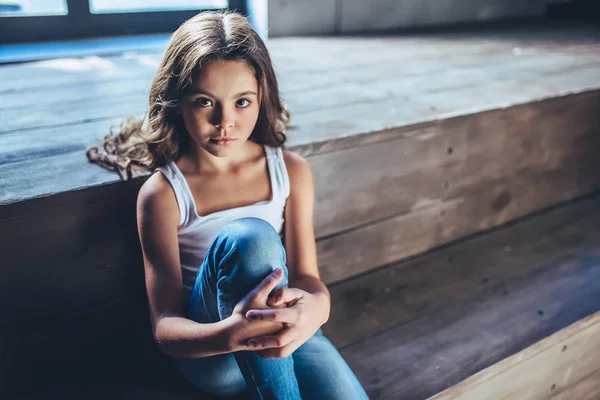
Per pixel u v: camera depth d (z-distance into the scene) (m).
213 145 0.97
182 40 0.95
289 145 1.31
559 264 1.64
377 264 1.59
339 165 1.42
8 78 1.89
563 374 1.46
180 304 1.00
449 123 1.56
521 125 1.73
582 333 1.43
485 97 1.74
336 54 2.37
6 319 1.12
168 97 0.97
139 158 1.13
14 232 1.07
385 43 2.64
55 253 1.12
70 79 1.89
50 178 1.14
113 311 1.22
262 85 0.98
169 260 1.02
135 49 2.34
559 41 2.71
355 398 1.01
